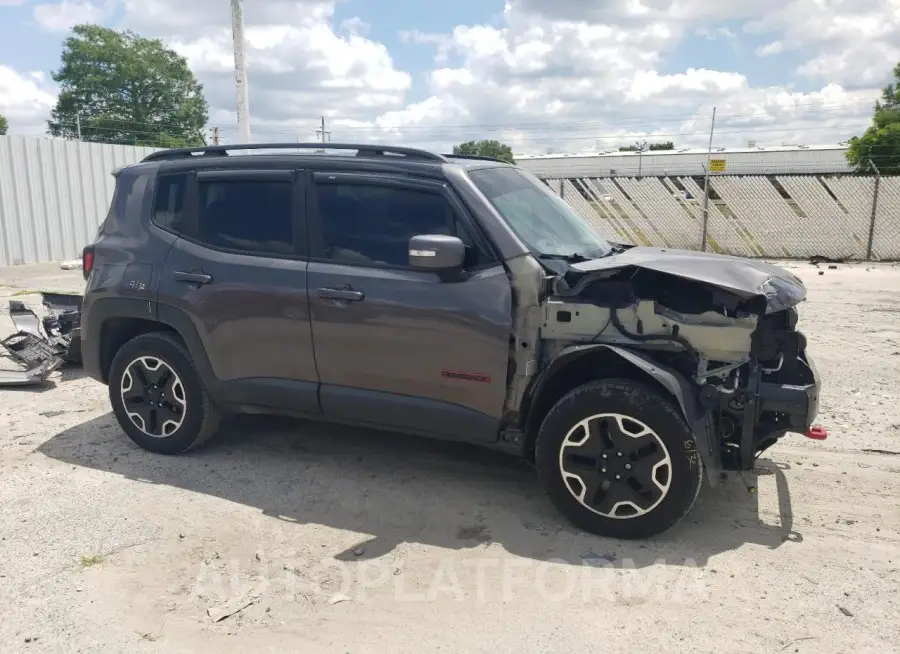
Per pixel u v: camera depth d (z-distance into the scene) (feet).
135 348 15.93
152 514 13.41
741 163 175.01
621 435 12.22
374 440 17.21
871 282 44.24
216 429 16.29
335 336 14.02
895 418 18.62
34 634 9.96
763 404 12.12
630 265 12.71
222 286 14.87
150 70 193.16
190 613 10.51
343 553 12.17
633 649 9.68
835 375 22.54
